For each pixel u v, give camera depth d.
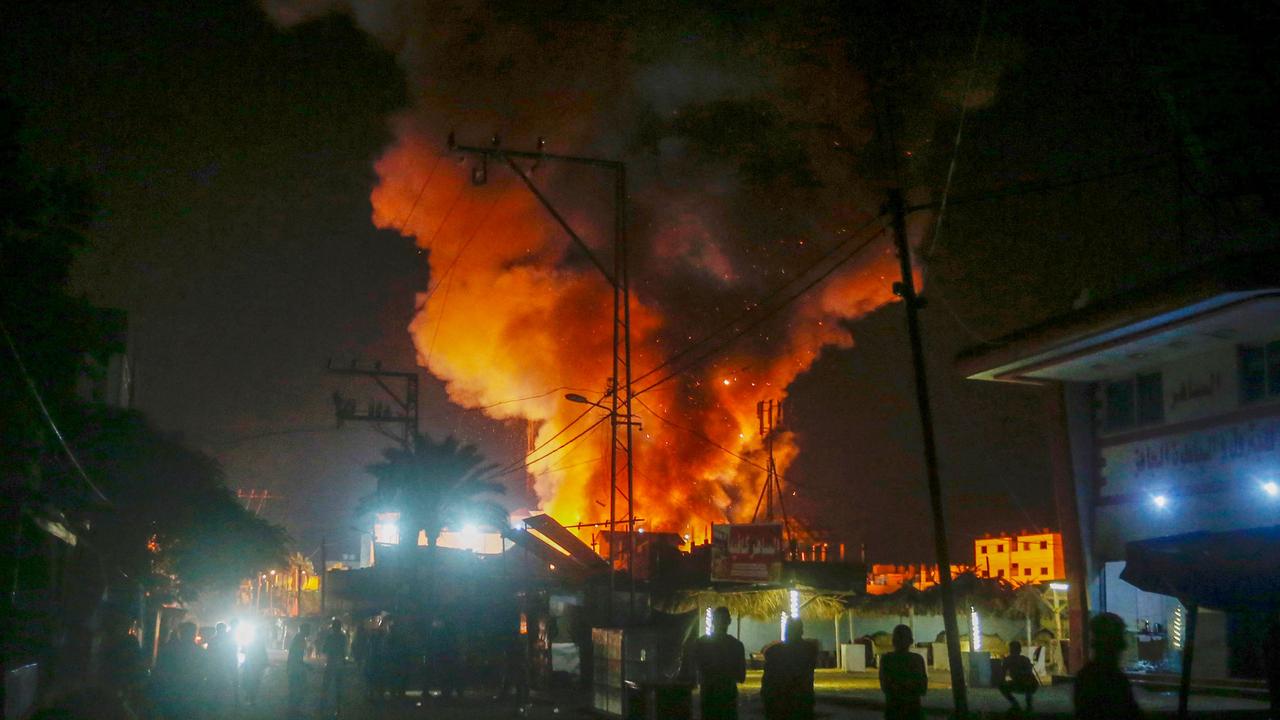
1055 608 35.16
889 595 36.25
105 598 33.81
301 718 23.83
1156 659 26.56
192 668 20.25
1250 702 21.88
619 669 22.50
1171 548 13.73
